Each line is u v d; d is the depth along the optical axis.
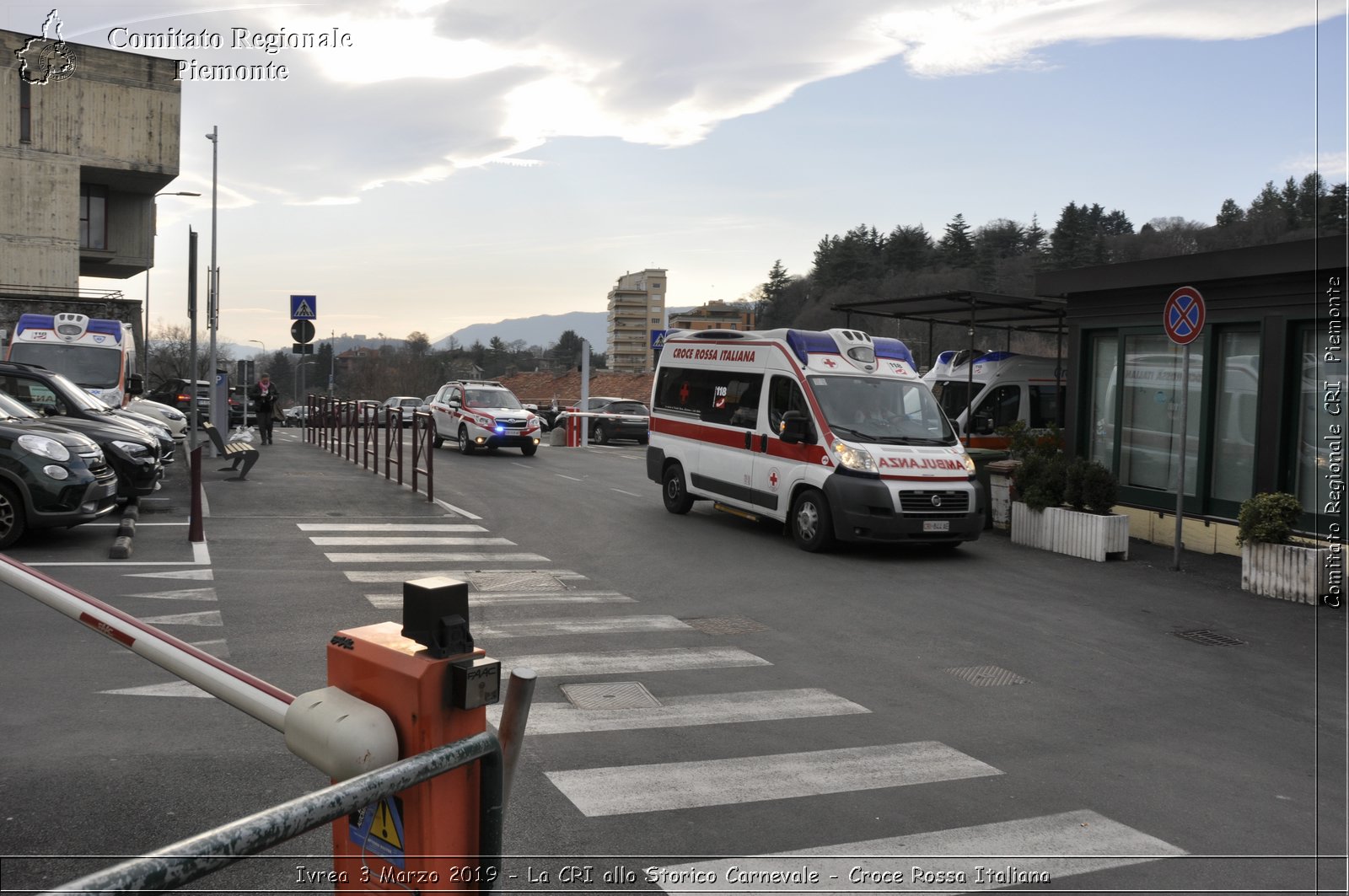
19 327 18.23
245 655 6.50
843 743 5.49
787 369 12.86
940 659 7.44
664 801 4.53
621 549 11.80
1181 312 11.30
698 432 14.40
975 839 4.30
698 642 7.60
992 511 14.62
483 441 24.75
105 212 44.84
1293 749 5.76
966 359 19.81
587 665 6.80
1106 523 12.01
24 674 5.73
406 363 90.25
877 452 11.80
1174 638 8.44
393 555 10.53
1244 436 12.36
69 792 4.19
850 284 79.25
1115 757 5.50
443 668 1.94
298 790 4.32
